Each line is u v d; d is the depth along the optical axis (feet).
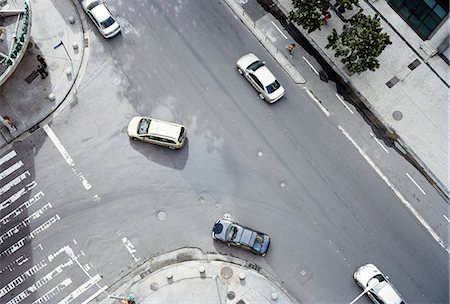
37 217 138.72
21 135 144.97
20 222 138.31
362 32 138.72
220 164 143.84
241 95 150.00
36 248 136.56
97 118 146.72
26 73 150.00
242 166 143.95
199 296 133.59
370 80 151.64
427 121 148.66
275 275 136.15
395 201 142.41
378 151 146.30
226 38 155.02
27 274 134.82
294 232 139.33
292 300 134.41
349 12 156.76
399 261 138.10
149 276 135.03
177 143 140.56
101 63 151.64
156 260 136.56
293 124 147.95
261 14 157.38
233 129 146.92
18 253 136.15
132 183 141.69
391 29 156.76
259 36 155.53
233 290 134.41
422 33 153.79
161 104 148.46
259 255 136.87
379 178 144.05
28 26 139.44
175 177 142.41
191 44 154.10
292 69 152.56
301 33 155.84
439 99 150.92
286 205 141.38
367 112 149.38
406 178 144.25
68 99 148.25
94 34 153.99
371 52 138.62
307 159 145.07
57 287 134.10
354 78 151.64
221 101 149.28
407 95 150.71
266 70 147.13
